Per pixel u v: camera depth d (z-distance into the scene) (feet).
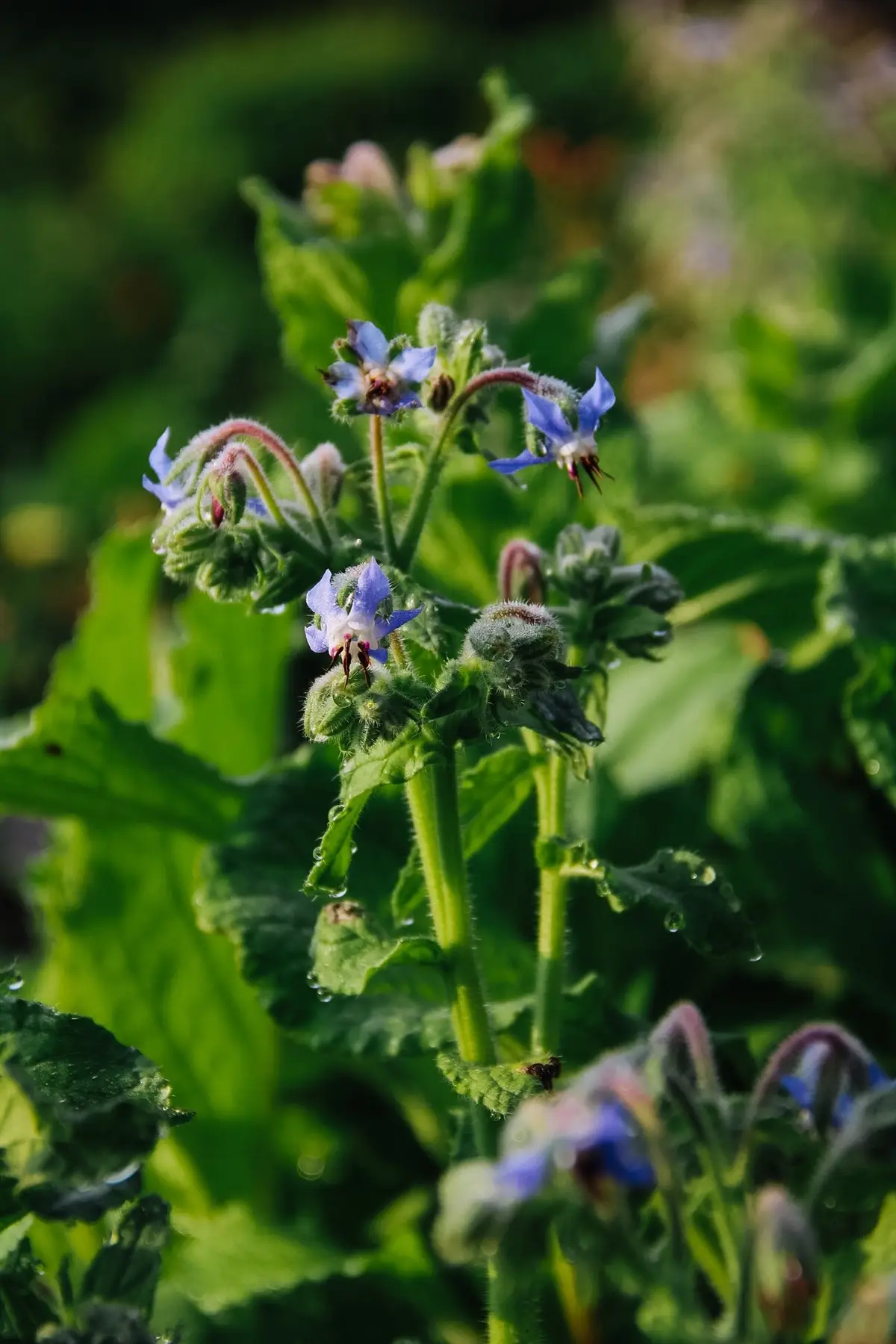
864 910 2.25
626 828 2.39
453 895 1.68
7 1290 1.53
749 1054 1.85
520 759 1.74
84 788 2.09
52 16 11.98
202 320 7.79
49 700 2.04
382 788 1.96
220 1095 2.25
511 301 4.76
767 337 3.51
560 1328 1.95
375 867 2.03
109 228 8.73
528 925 2.17
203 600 2.31
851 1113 1.51
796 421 3.54
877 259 4.13
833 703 2.32
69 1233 2.06
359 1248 2.24
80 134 10.44
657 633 1.72
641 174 5.29
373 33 10.21
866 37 4.60
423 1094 2.22
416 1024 1.86
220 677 2.33
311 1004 1.88
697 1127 1.51
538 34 10.77
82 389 8.11
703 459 3.67
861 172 4.46
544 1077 1.66
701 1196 1.55
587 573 1.72
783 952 2.27
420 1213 2.22
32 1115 1.51
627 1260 1.41
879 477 3.33
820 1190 1.47
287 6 12.41
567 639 1.71
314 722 1.56
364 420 2.20
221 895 1.94
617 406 2.50
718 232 4.68
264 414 6.66
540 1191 1.39
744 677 2.56
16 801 2.11
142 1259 1.51
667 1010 2.26
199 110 9.16
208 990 2.24
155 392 7.35
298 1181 2.32
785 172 4.51
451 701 1.56
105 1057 1.62
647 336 4.94
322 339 2.44
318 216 2.47
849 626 2.09
